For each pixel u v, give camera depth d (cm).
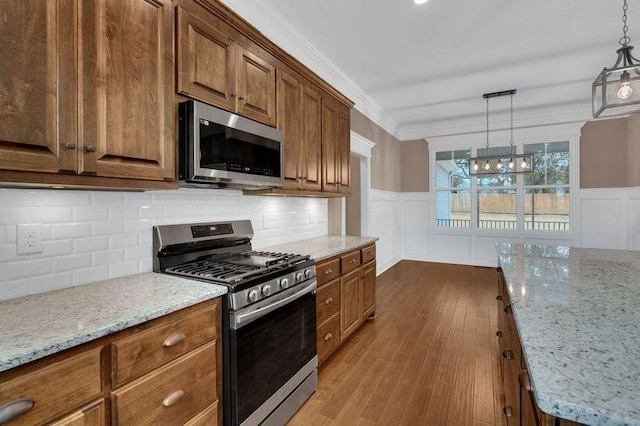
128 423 112
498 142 593
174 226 196
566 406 62
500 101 496
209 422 145
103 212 164
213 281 159
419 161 663
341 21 279
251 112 210
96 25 128
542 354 82
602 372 73
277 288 182
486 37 308
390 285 484
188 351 135
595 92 178
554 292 140
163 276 172
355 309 301
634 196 485
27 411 87
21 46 108
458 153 634
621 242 508
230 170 185
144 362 117
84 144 124
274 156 224
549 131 553
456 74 394
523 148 576
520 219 582
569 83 423
